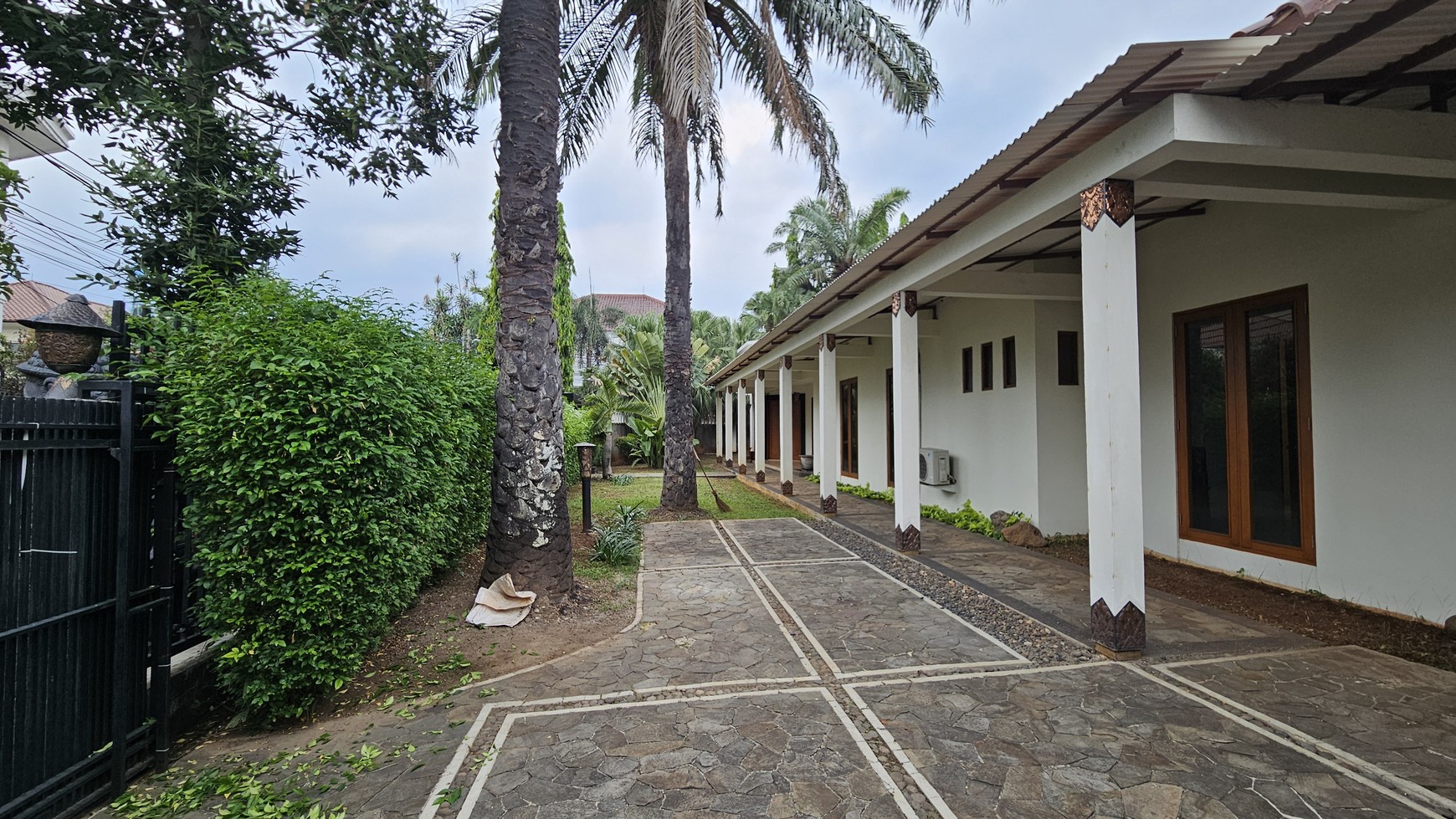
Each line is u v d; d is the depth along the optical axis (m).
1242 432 5.67
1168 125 3.24
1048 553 7.01
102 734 2.76
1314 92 3.28
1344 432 4.80
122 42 4.29
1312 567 5.06
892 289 7.21
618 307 41.34
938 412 10.22
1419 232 4.32
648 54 9.74
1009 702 3.28
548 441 5.09
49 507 2.56
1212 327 6.02
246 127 4.94
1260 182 3.88
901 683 3.56
